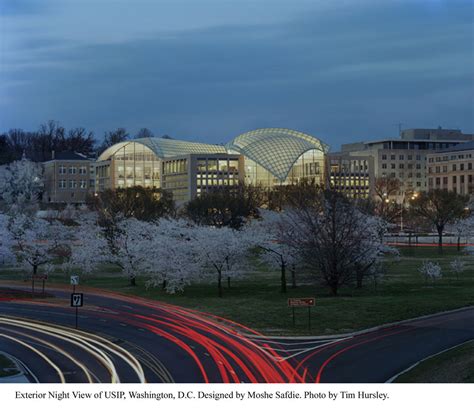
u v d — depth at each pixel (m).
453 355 54.81
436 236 196.12
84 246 118.06
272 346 60.00
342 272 90.06
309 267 93.19
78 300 69.12
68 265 117.31
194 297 91.44
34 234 115.12
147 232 115.94
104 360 54.22
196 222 160.25
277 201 182.75
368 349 58.78
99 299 90.56
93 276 118.56
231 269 100.38
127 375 49.34
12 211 191.75
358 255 92.75
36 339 62.81
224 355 56.12
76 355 56.03
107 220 147.75
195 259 96.88
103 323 71.50
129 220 124.06
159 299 89.75
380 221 104.25
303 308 79.50
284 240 94.62
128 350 57.94
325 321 71.31
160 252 97.12
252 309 79.69
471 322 71.38
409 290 94.69
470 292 91.56
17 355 56.19
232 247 94.62
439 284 101.00
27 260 117.44
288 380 48.09
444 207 167.88
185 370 50.84
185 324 70.81
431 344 60.53
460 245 168.12
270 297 90.19
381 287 98.38
